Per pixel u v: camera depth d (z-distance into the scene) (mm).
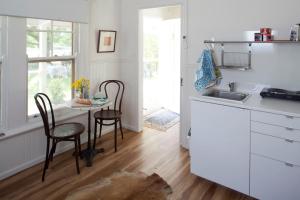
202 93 2891
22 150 2744
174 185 2512
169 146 3463
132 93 3963
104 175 2691
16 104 2627
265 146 2100
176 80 5031
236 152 2277
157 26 4988
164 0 3316
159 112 5090
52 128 2799
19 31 2559
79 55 3309
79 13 3150
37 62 2850
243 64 2760
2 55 2459
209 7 2908
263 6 2539
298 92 2371
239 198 2318
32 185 2480
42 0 2688
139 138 3752
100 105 2945
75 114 3322
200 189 2451
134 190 2414
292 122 1935
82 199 2273
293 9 2371
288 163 1999
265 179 2137
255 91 2707
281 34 2469
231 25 2775
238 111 2209
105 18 3631
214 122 2383
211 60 2830
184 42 3180
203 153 2514
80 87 3090
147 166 2895
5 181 2539
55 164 2916
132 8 3697
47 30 2900
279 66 2527
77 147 2850
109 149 3344
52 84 3068
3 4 2354
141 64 3855
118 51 3953
